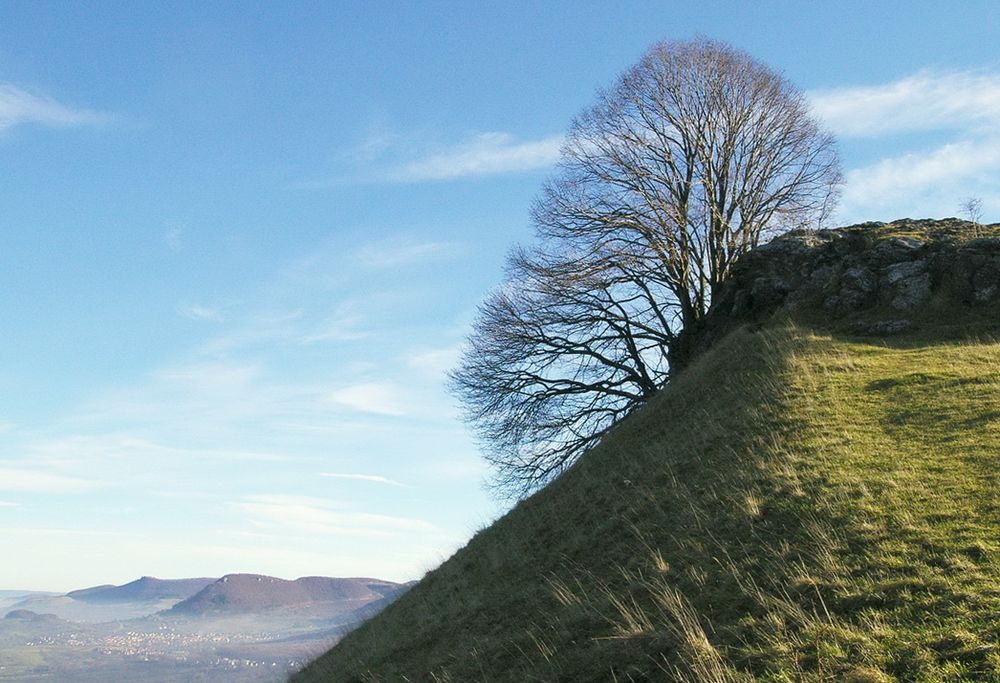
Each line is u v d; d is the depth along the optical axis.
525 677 10.66
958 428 14.33
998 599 8.17
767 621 9.00
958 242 24.91
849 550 10.20
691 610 10.00
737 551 11.30
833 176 32.88
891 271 25.00
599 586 12.48
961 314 23.02
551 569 14.84
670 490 15.08
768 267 28.11
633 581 11.89
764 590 9.86
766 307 26.95
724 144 31.50
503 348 31.41
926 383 17.36
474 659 12.42
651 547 12.88
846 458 13.61
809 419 16.06
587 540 15.14
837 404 16.80
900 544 9.98
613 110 31.69
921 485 11.84
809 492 12.42
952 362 18.84
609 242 30.39
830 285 25.88
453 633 14.65
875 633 8.11
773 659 8.20
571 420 30.34
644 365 30.73
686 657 8.86
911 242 25.67
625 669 9.44
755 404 17.83
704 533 12.41
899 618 8.32
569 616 11.82
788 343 22.06
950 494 11.29
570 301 30.64
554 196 31.67
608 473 19.47
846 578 9.48
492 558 18.31
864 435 14.77
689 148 31.42
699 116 31.34
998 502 10.71
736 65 31.80
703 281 30.97
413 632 16.62
